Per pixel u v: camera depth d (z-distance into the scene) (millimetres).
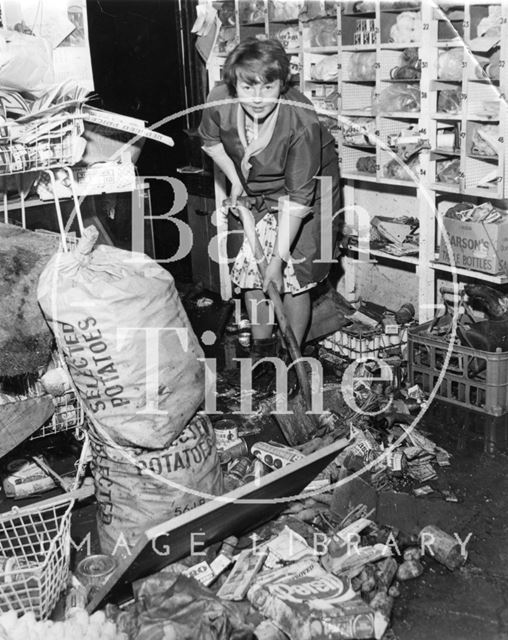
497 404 3342
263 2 4215
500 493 2809
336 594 2139
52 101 2463
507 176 3352
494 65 3326
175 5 4754
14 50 2430
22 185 2881
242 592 2186
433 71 3584
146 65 4820
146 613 2039
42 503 2482
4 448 2406
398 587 2346
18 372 2281
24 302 2297
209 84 4609
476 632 2166
